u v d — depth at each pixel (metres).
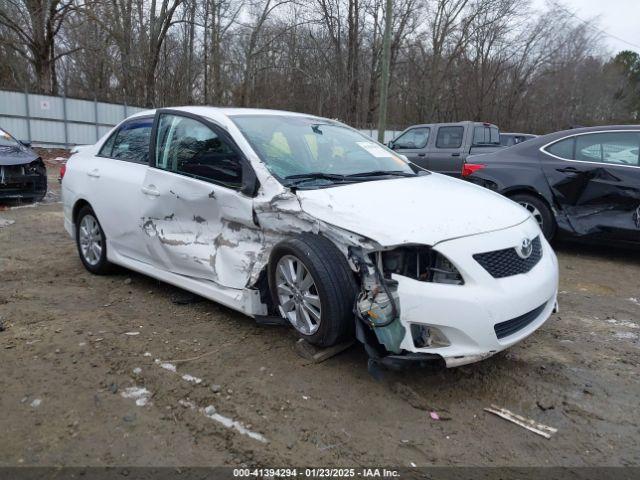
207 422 2.93
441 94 40.78
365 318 3.21
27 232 7.63
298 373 3.46
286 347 3.83
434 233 3.18
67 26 26.62
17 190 9.45
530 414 3.10
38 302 4.70
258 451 2.70
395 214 3.32
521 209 3.94
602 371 3.65
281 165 3.94
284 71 35.22
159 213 4.54
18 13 25.77
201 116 4.41
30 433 2.81
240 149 3.98
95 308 4.58
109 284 5.25
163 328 4.16
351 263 3.32
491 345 3.14
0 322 4.20
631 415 3.13
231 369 3.50
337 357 3.69
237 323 4.26
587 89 44.59
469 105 40.69
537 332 4.29
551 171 6.62
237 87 33.09
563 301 5.08
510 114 41.62
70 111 23.59
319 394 3.22
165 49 32.06
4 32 27.64
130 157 5.08
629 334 4.31
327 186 3.77
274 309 3.93
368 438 2.83
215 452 2.69
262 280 3.86
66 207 5.82
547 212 6.68
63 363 3.56
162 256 4.55
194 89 33.75
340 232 3.32
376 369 3.35
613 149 6.33
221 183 4.05
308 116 5.02
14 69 30.86
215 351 3.76
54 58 26.28
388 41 19.00
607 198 6.24
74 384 3.29
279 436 2.82
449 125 12.50
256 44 32.09
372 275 3.21
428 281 3.15
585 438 2.90
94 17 24.62
